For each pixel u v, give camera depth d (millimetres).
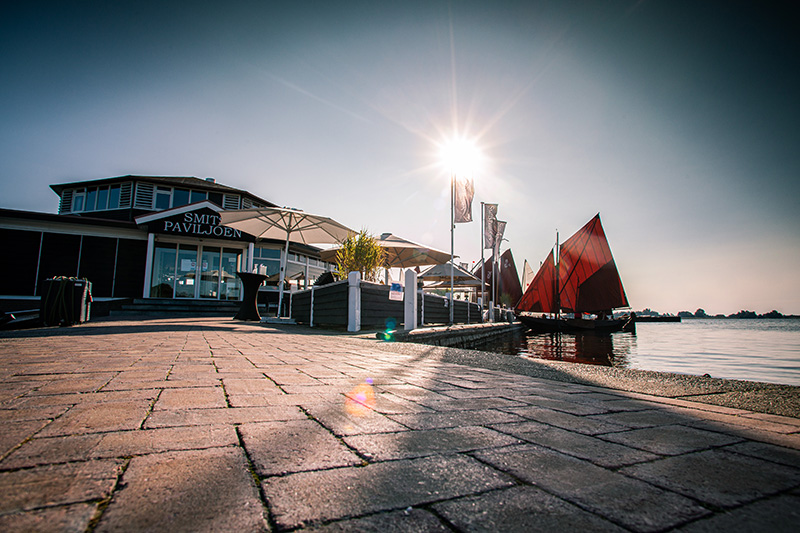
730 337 30609
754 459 1211
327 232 12445
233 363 2980
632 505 872
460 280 26719
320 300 10250
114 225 15539
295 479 949
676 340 25109
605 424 1596
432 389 2266
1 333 5332
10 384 2002
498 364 3740
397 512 806
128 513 751
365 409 1686
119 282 15609
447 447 1233
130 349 3705
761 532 768
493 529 743
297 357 3559
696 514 837
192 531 698
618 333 33594
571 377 3025
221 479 931
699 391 2520
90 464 989
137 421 1385
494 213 20734
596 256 31625
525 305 36156
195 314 14266
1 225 14297
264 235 13078
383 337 7125
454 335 10555
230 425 1376
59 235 15008
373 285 9305
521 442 1312
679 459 1192
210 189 20156
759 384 2766
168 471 964
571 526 768
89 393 1822
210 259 17203
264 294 17250
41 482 873
